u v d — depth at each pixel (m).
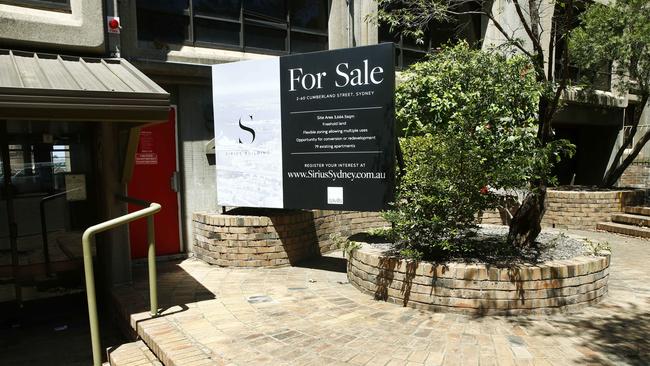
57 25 5.59
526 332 3.96
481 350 3.61
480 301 4.37
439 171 4.79
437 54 7.86
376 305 4.73
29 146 5.43
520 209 5.43
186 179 7.24
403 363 3.41
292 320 4.33
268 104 6.29
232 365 3.41
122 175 5.49
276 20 8.41
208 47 7.62
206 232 6.68
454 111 7.12
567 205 9.66
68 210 5.70
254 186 6.50
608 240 8.37
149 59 6.84
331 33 9.02
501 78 6.40
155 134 6.95
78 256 5.76
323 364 3.42
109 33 6.10
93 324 3.93
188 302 4.89
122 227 5.55
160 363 3.86
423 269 4.55
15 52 5.10
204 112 7.36
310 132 6.03
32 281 5.50
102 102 3.96
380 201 5.66
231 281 5.72
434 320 4.27
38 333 5.11
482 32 10.64
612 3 10.89
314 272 6.17
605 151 14.84
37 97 3.71
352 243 5.57
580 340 3.80
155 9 7.07
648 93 10.40
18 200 5.39
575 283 4.49
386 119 5.55
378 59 5.54
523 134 5.98
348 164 5.82
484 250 5.20
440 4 6.69
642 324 4.15
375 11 8.85
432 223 4.67
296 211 6.95
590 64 10.16
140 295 5.14
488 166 4.88
